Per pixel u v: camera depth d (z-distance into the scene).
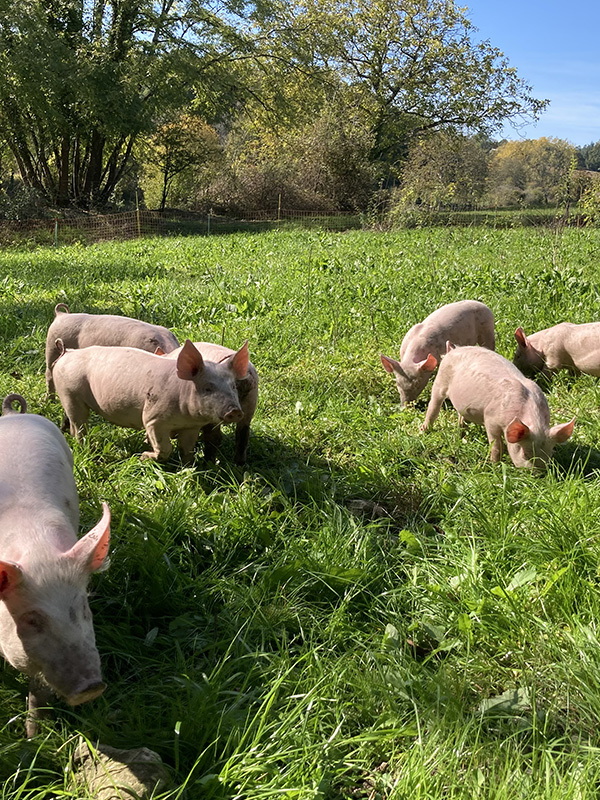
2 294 12.26
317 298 10.41
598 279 11.33
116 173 40.59
